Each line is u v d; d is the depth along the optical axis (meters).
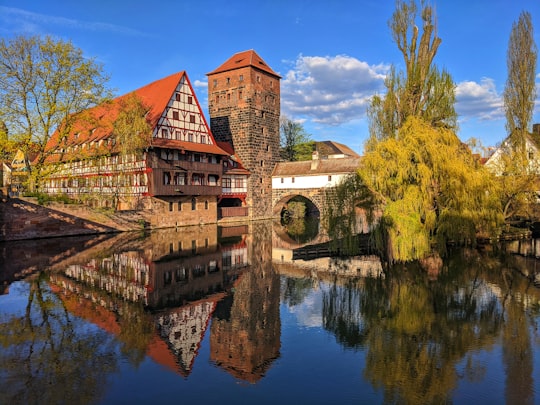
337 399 8.72
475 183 22.17
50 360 10.45
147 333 12.44
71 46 33.12
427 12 29.64
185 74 44.19
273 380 9.57
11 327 12.76
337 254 24.95
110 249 27.92
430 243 22.53
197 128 45.62
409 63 30.59
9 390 8.93
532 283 18.34
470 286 17.94
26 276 19.39
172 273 20.78
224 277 20.11
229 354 11.00
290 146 74.88
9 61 31.27
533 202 32.03
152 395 8.82
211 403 8.52
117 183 41.75
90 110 36.22
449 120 28.70
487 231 25.92
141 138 37.34
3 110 31.14
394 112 30.42
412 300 16.08
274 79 57.22
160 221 41.50
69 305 15.05
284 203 59.41
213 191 47.03
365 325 13.31
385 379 9.62
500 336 12.24
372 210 22.42
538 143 39.06
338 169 51.22
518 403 8.52
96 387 9.11
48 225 33.00
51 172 34.44
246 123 53.09
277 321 13.73
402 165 21.08
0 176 37.22
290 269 22.17
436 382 9.48
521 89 33.72
